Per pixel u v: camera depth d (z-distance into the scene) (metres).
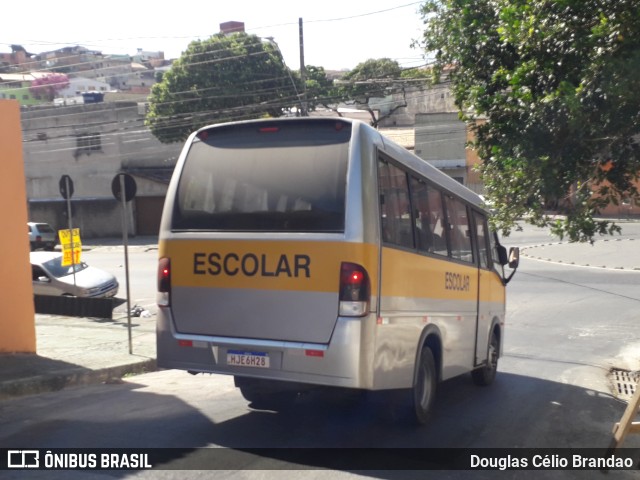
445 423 7.93
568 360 12.85
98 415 7.57
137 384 9.55
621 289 20.59
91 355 10.89
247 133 6.89
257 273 6.48
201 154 7.02
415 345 7.23
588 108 6.85
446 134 47.94
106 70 94.75
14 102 10.25
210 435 6.84
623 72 6.64
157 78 80.94
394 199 6.94
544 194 7.30
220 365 6.55
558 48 7.17
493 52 8.38
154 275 25.44
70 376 9.27
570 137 7.07
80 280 17.47
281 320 6.37
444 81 13.05
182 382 9.69
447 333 8.28
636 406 6.73
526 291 20.39
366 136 6.50
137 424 7.20
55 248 38.41
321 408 8.06
